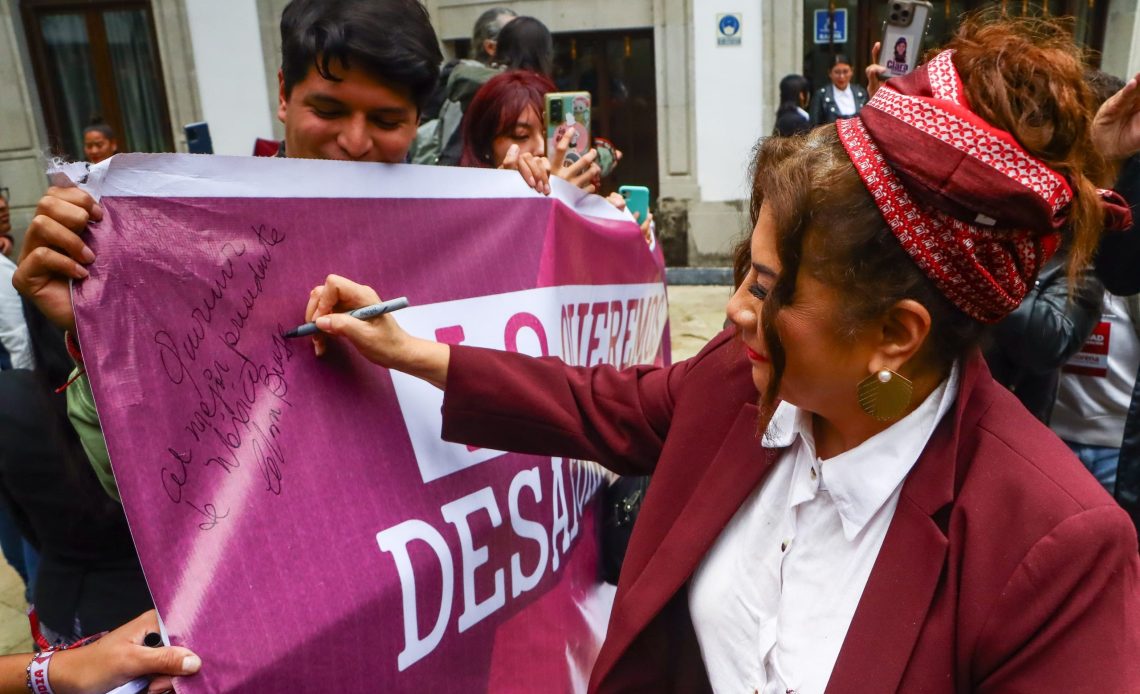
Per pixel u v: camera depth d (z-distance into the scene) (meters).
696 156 7.45
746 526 1.02
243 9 7.04
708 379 1.11
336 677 0.98
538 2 7.42
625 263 1.95
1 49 7.28
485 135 2.28
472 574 1.21
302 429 1.02
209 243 0.97
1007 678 0.79
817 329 0.81
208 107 7.24
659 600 1.03
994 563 0.79
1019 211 0.71
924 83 0.77
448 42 7.61
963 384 0.84
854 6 7.47
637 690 1.09
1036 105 0.73
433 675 1.13
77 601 1.29
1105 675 0.73
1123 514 0.77
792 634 0.92
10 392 1.20
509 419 1.15
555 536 1.42
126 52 7.64
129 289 0.89
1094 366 2.00
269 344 1.01
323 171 1.11
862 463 0.87
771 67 7.17
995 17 0.81
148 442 0.87
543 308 1.48
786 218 0.80
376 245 1.17
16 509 1.32
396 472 1.12
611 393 1.19
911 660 0.82
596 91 7.85
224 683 0.87
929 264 0.75
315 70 1.23
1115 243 1.67
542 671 1.36
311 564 0.98
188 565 0.87
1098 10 6.98
